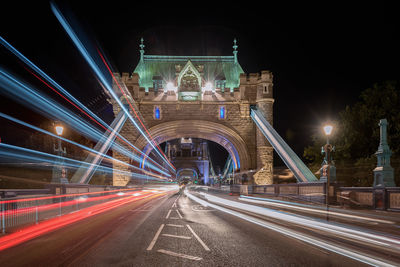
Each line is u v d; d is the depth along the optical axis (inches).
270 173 1549.0
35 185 1256.2
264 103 1589.6
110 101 1643.7
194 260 245.0
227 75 1819.6
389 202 593.6
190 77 1628.9
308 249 281.0
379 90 1048.8
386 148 627.2
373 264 231.5
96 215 565.9
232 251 275.0
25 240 327.9
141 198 1184.2
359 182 1029.2
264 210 658.2
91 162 1478.8
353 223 438.9
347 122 1104.2
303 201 914.7
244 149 1611.7
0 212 404.2
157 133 1684.3
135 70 1811.0
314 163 1258.0
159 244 306.2
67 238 338.6
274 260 244.1
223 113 1635.1
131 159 1578.5
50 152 1425.9
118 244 306.5
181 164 4707.2
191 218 521.0
